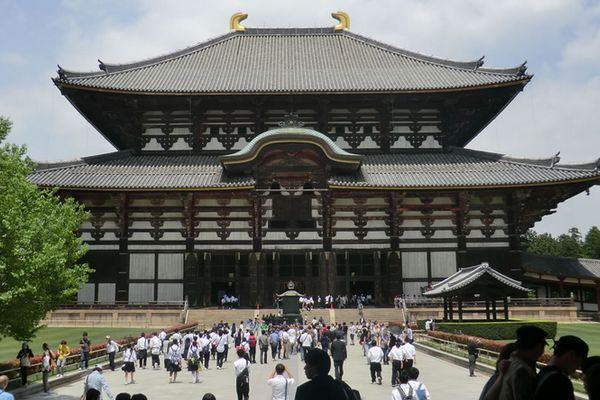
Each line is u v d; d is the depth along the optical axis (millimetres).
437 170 69938
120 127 76250
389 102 74438
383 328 38719
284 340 40969
